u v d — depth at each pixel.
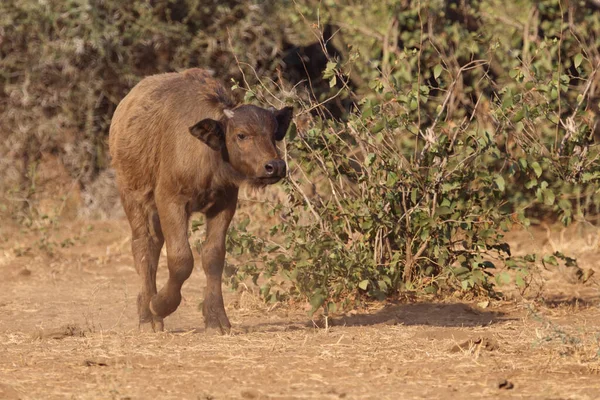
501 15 40.38
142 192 21.31
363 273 23.64
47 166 43.03
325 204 24.75
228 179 19.41
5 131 42.97
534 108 24.25
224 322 20.36
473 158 23.91
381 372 16.25
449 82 33.88
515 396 14.60
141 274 21.44
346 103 41.34
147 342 19.25
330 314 23.14
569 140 24.64
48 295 27.02
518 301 24.39
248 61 42.09
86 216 41.81
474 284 24.56
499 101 25.30
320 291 21.86
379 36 39.50
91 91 41.97
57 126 42.16
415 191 23.52
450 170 23.98
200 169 19.50
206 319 20.42
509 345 18.50
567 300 24.70
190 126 19.03
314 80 43.41
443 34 36.91
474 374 16.03
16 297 26.70
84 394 14.81
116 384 15.44
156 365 16.98
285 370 16.45
